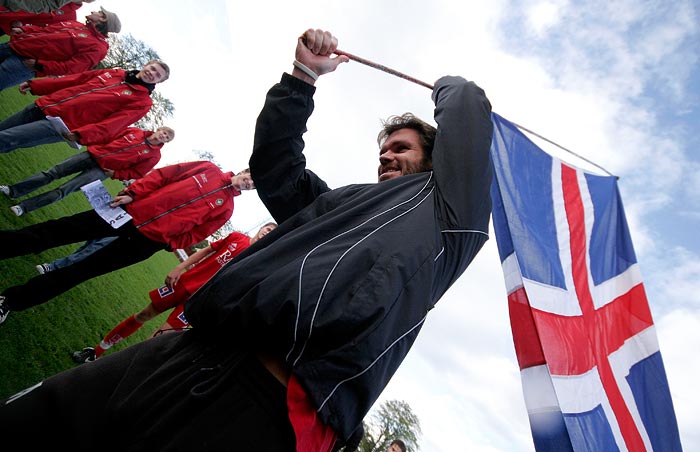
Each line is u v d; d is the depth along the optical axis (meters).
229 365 0.84
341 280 0.87
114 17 4.86
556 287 2.51
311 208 1.22
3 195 3.93
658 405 2.51
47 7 3.90
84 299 3.94
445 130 1.26
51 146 8.64
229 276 0.93
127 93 4.28
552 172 2.96
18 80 4.46
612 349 2.61
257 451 0.76
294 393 0.79
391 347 0.88
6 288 2.73
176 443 0.75
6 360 2.24
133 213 3.39
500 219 2.56
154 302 3.57
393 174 1.47
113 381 0.91
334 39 1.33
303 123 1.32
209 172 3.96
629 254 3.02
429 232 1.04
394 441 5.85
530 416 2.12
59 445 0.84
